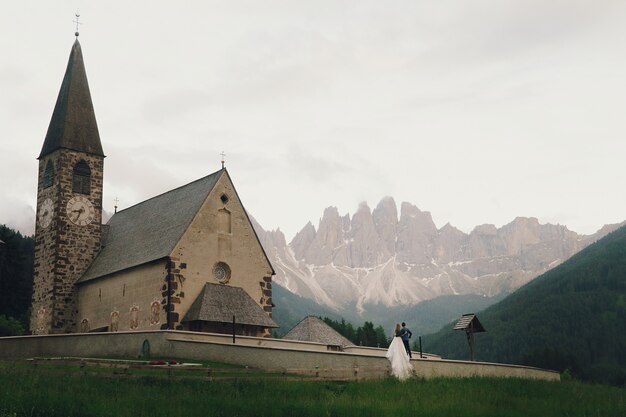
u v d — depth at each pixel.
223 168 73.56
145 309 68.88
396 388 40.09
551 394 41.66
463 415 33.03
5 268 108.88
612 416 34.56
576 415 34.22
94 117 85.75
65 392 33.12
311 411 32.62
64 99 84.69
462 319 65.50
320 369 45.47
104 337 56.97
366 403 35.12
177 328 66.00
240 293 70.31
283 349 49.97
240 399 34.12
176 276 67.00
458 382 44.09
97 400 31.81
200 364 48.03
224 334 63.75
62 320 78.31
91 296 77.25
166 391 35.28
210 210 71.00
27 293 112.44
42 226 82.56
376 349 79.50
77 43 88.06
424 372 51.19
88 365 43.47
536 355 162.38
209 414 30.77
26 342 60.12
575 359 158.88
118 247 78.62
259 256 73.44
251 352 50.25
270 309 73.00
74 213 81.12
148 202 83.50
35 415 29.38
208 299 67.00
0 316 95.81
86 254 81.19
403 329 48.59
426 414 33.06
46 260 80.75
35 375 37.94
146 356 53.72
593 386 52.22
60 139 81.81
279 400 34.66
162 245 69.75
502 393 40.12
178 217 72.38
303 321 80.50
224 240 71.25
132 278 71.38
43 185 83.75
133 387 35.81
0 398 31.06
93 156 83.75
